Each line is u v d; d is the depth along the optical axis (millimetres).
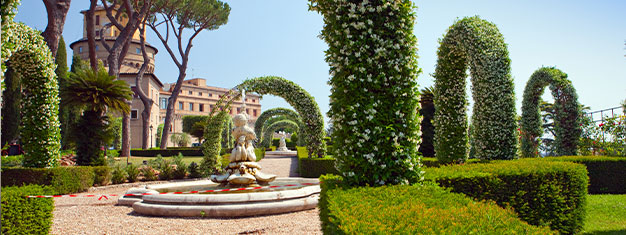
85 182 10656
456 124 9383
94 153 12125
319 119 14359
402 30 4531
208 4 29703
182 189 7844
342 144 4387
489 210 2582
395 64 4441
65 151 17609
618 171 9125
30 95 10289
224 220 5715
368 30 4418
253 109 65000
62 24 14367
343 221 2334
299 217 5891
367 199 3137
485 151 9000
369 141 4242
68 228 5418
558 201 5074
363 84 4348
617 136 10977
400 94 4391
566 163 5840
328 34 4812
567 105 11078
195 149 32000
